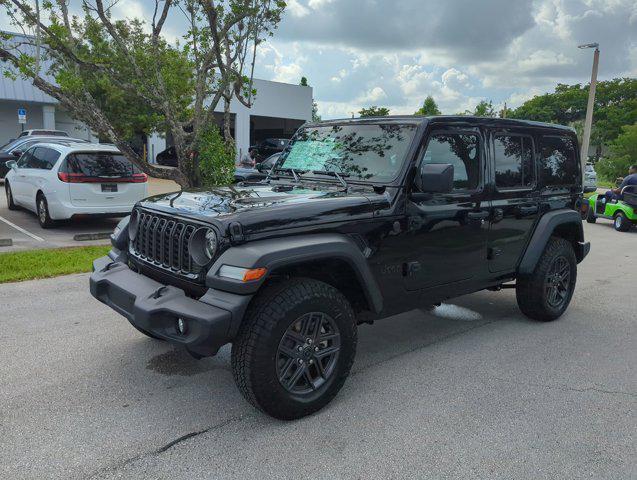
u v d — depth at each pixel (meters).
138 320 3.33
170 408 3.62
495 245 4.82
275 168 4.90
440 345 4.93
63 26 9.20
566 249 5.54
